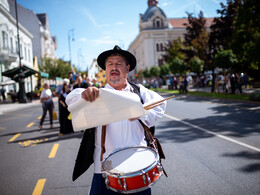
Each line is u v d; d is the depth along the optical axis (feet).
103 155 5.34
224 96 49.26
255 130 18.60
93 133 5.56
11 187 10.36
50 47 184.55
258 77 82.89
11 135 22.49
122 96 4.21
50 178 11.19
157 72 144.77
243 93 53.83
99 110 4.31
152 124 5.54
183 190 9.31
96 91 4.24
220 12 64.85
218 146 14.96
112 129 5.38
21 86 69.41
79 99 4.37
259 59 40.04
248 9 41.06
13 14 140.26
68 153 15.26
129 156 5.00
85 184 10.39
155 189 9.53
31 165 13.24
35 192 9.75
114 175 4.48
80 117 4.40
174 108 36.99
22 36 106.42
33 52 151.53
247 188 9.17
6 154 15.80
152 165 4.64
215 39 68.54
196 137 17.63
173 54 106.93
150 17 194.59
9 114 43.16
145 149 5.23
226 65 55.83
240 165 11.56
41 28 161.48
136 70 234.17
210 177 10.37
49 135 21.30
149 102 5.24
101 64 6.07
